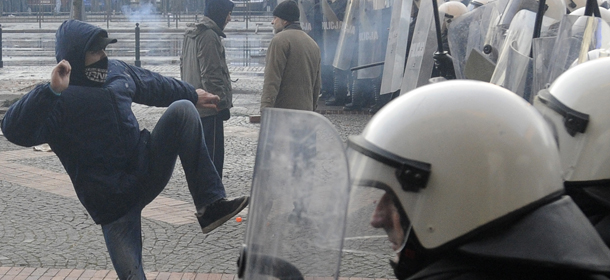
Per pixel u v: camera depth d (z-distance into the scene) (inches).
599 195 78.0
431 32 220.7
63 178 284.2
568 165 81.2
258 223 59.9
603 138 78.6
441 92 51.8
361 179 52.7
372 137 52.9
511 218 49.1
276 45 215.8
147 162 132.8
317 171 54.4
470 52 165.6
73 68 128.0
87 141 128.7
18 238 206.1
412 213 50.8
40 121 120.1
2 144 357.4
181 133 129.7
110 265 183.9
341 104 487.8
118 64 138.0
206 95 147.1
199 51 229.6
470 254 48.8
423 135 50.5
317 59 223.0
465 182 49.3
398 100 54.1
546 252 47.1
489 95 51.2
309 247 54.7
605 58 83.4
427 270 51.1
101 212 132.0
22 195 256.2
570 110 80.5
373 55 411.8
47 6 1406.3
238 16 1396.4
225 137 374.9
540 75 128.0
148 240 204.2
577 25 124.6
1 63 651.5
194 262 186.1
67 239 205.8
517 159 49.3
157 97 142.5
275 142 58.9
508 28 168.7
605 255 48.3
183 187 269.0
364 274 147.7
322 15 493.0
